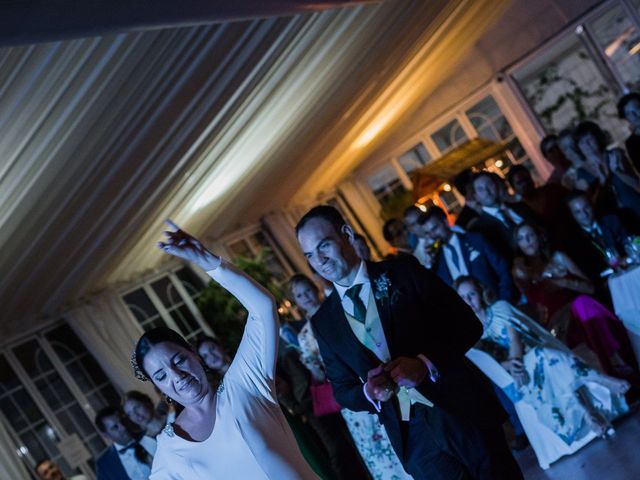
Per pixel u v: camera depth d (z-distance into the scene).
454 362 3.25
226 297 9.95
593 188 7.59
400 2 9.77
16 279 7.28
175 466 2.73
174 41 6.04
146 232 8.76
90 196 6.91
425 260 8.19
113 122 6.28
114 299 8.97
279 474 2.63
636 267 5.44
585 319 5.65
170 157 7.45
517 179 7.56
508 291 6.21
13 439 7.68
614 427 5.20
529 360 5.21
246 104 8.23
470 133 14.74
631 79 13.52
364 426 5.33
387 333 3.25
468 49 14.20
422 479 3.33
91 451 8.29
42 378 8.12
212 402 2.72
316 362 5.73
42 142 5.78
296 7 6.47
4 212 6.19
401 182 15.35
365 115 12.62
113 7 4.42
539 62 14.30
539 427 5.21
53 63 5.17
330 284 5.79
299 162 11.70
